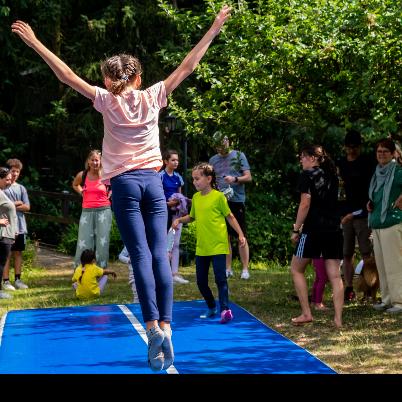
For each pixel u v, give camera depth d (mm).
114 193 4312
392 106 7074
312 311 7695
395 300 7457
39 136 18250
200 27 7738
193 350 6004
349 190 8086
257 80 7477
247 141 8125
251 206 14281
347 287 8266
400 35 6621
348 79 7156
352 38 7078
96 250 9711
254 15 7281
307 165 6949
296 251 7023
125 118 4332
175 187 9961
